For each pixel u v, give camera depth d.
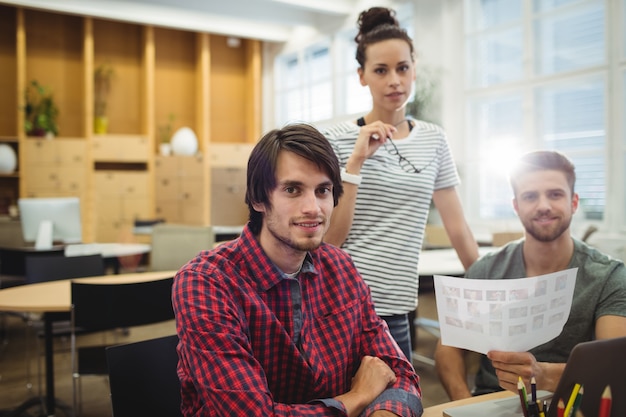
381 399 1.24
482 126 6.38
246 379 1.10
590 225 4.70
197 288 1.17
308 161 1.16
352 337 1.36
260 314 1.20
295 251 1.21
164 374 1.49
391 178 1.75
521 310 1.18
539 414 1.07
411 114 6.60
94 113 9.07
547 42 5.63
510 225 5.88
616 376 0.97
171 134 9.60
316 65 9.30
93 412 3.12
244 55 10.25
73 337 2.44
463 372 1.73
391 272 1.74
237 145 9.49
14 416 3.02
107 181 8.52
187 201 9.01
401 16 7.54
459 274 3.04
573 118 5.43
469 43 6.41
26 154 8.08
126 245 4.80
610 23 4.98
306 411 1.12
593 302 1.55
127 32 9.28
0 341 4.75
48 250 3.92
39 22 8.69
